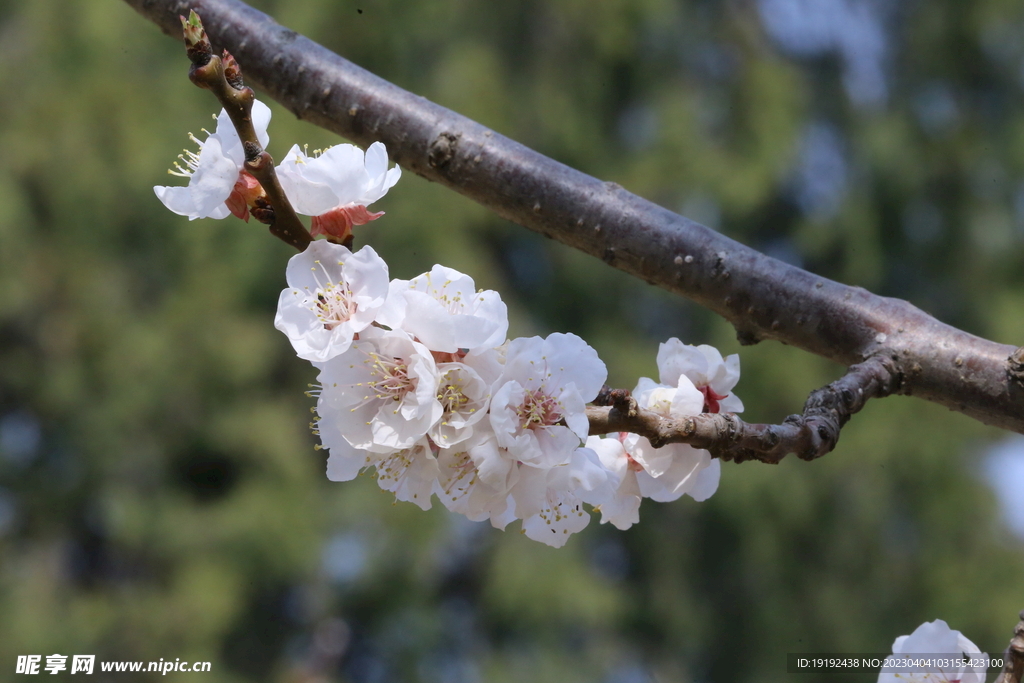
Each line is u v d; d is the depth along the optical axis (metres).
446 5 9.53
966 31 11.11
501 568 8.95
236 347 8.30
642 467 1.44
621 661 9.32
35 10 8.65
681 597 9.33
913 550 9.43
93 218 8.30
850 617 9.19
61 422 8.77
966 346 1.66
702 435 1.28
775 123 10.45
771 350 9.05
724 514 9.18
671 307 10.09
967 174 10.93
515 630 9.41
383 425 1.15
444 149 1.84
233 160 1.21
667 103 10.29
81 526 9.07
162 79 8.75
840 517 9.30
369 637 9.43
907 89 11.40
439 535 8.67
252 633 9.33
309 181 1.24
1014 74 11.29
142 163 8.21
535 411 1.18
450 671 9.47
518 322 9.37
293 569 8.21
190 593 7.93
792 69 11.24
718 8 11.10
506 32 9.95
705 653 9.49
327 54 1.93
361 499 8.54
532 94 9.76
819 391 1.54
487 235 9.66
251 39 1.94
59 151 8.19
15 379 8.55
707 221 10.63
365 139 1.90
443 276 1.21
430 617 9.13
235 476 8.79
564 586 8.73
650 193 10.10
